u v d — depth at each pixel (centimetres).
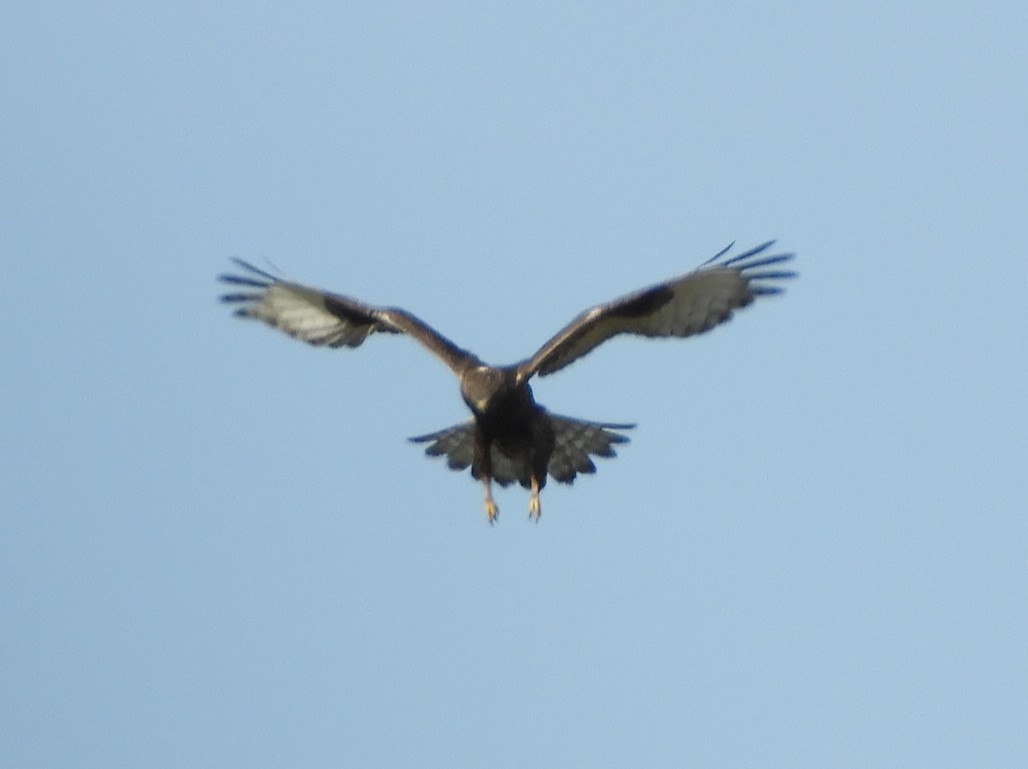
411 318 2222
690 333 2167
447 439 2236
